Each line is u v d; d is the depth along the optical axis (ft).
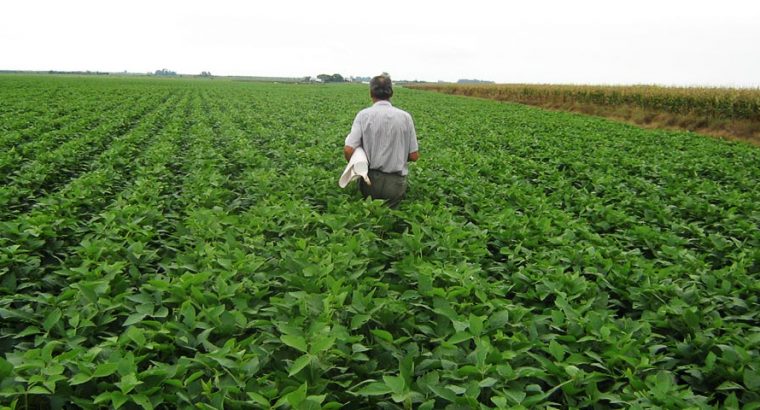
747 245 19.70
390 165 22.98
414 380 9.37
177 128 49.70
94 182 24.29
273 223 18.02
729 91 86.99
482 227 19.49
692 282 14.42
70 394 8.86
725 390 10.19
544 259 15.84
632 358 9.81
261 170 27.37
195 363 9.39
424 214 20.66
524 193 26.21
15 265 13.84
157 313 10.87
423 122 66.33
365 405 9.40
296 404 7.76
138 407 8.57
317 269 12.79
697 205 23.95
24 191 22.61
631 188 29.55
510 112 95.96
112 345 9.85
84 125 53.31
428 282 12.25
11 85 142.31
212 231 16.53
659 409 8.39
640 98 104.58
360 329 11.21
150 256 14.55
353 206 20.42
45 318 11.14
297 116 69.46
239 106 90.79
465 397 8.13
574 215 23.93
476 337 9.98
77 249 14.49
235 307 11.49
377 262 15.33
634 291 13.60
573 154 40.45
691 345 11.12
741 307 13.30
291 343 8.79
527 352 10.03
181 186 26.25
